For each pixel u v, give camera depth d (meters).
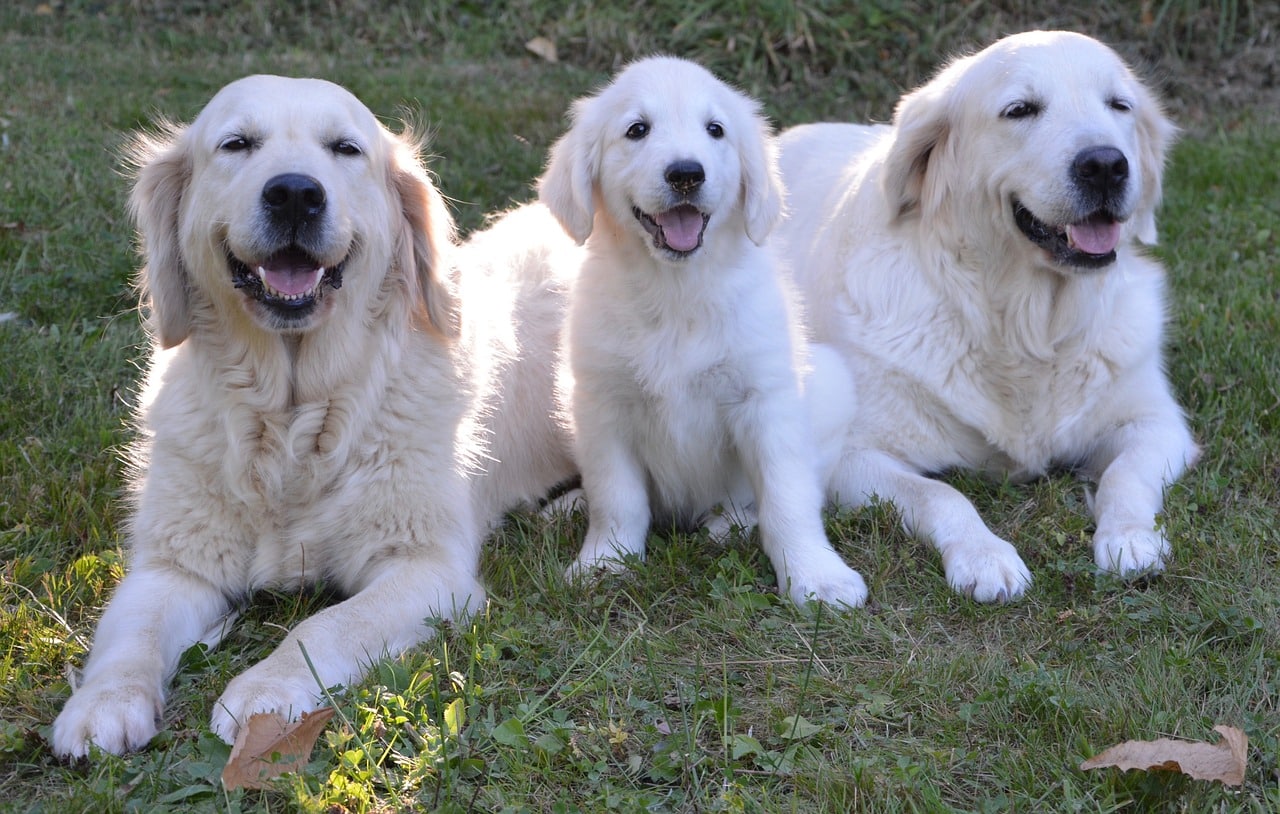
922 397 4.32
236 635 3.38
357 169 3.47
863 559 3.79
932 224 4.32
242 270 3.36
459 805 2.55
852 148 5.45
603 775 2.69
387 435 3.53
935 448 4.38
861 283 4.47
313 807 2.48
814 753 2.75
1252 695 2.93
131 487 3.80
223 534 3.46
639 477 3.96
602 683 3.02
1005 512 4.10
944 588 3.55
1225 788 2.58
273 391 3.43
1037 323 4.19
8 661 3.04
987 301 4.21
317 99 3.43
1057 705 2.82
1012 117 4.01
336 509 3.49
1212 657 3.07
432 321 3.67
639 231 3.71
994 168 4.06
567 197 3.90
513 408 4.26
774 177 3.92
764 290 3.84
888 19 10.34
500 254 4.74
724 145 3.78
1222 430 4.40
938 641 3.31
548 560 3.68
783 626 3.34
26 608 3.30
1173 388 4.81
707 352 3.76
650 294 3.78
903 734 2.87
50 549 3.65
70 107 8.07
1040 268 4.12
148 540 3.43
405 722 2.79
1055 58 4.00
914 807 2.49
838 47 10.10
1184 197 6.97
